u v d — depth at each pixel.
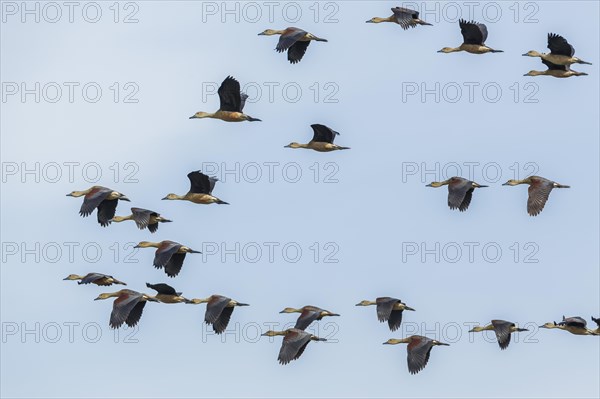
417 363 57.91
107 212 60.19
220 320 60.25
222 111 62.31
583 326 61.88
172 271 60.12
